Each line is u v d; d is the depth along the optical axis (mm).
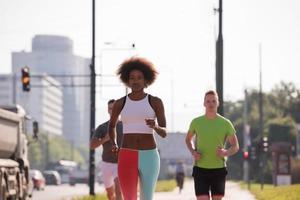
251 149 67938
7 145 32875
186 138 15359
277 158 81000
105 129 18734
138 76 12859
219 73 41094
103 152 19516
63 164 159625
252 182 108938
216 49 41250
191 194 54188
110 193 19703
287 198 37031
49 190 78875
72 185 118188
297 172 98188
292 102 183250
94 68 51719
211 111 15156
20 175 34125
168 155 128125
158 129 12625
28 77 53844
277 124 146375
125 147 12906
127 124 12922
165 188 65125
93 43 51906
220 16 41281
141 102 12867
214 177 15219
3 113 31375
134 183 12914
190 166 127750
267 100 184000
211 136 15148
